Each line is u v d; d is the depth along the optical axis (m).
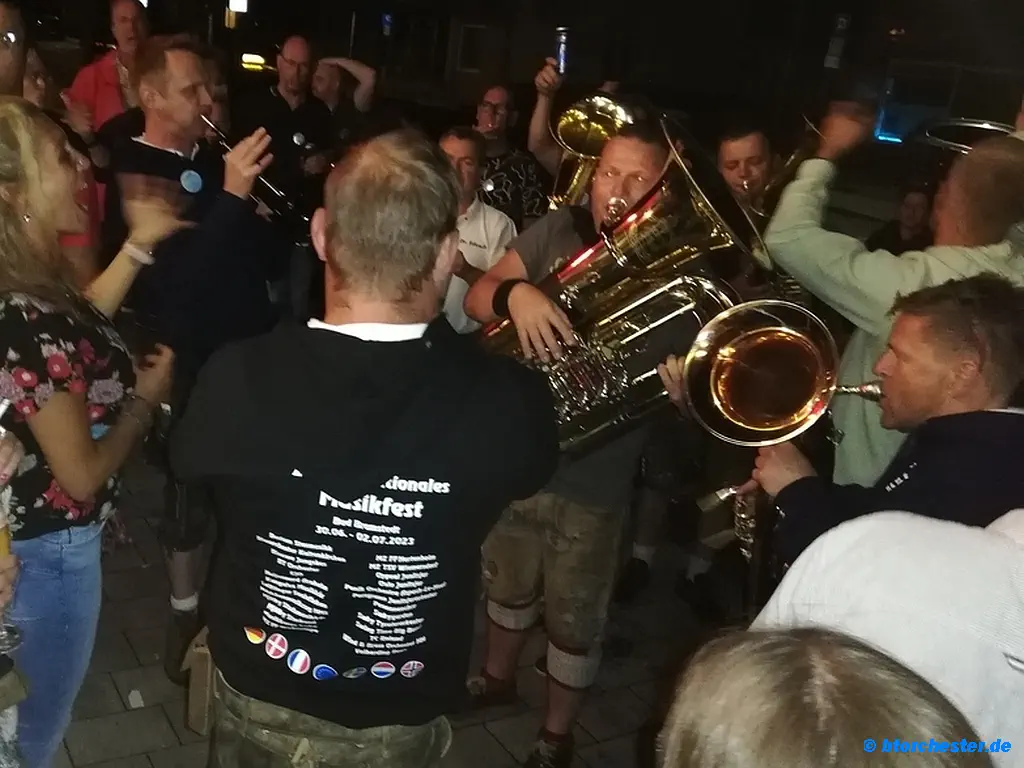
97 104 3.96
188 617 2.57
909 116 6.14
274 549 1.26
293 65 3.93
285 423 1.22
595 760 2.52
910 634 1.04
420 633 1.32
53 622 1.59
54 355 1.45
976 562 1.05
